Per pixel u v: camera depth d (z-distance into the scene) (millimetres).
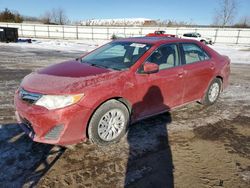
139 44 4344
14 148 3393
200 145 3725
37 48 19797
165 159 3305
